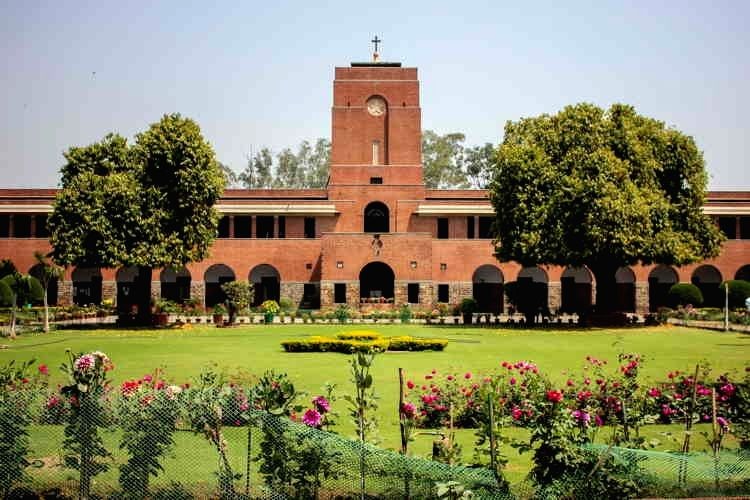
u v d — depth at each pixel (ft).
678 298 158.51
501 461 30.55
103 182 123.03
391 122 189.78
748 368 44.86
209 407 28.99
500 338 102.99
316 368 69.15
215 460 30.32
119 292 181.68
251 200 186.09
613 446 30.63
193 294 174.40
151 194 123.34
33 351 83.56
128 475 28.76
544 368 68.85
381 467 28.73
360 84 190.80
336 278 167.63
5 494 29.22
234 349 87.76
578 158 123.44
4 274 162.20
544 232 123.75
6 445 29.40
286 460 28.50
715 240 135.54
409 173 188.34
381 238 168.25
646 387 47.52
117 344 93.40
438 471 28.58
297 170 356.18
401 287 167.73
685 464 30.53
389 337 91.71
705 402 43.96
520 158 127.24
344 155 188.75
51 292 180.86
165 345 92.48
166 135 124.98
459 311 160.15
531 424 31.63
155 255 122.11
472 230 187.42
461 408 43.04
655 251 121.39
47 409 29.25
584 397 42.73
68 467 28.99
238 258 175.83
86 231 121.60
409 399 51.06
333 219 186.60
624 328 122.21
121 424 28.96
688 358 77.36
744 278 181.78
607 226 117.50
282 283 175.83
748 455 31.83
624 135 125.70
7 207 174.50
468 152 340.39
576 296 183.32
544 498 29.45
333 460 28.81
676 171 132.67
